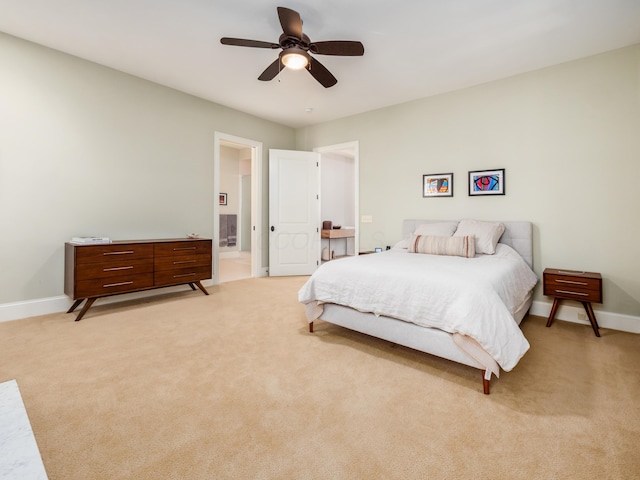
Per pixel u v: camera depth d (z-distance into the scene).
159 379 1.87
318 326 2.84
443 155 3.87
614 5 2.24
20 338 2.45
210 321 2.93
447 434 1.41
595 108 2.92
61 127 3.06
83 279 2.86
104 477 1.16
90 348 2.29
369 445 1.34
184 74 3.50
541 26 2.51
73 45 2.93
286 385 1.82
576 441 1.36
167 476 1.17
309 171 5.29
